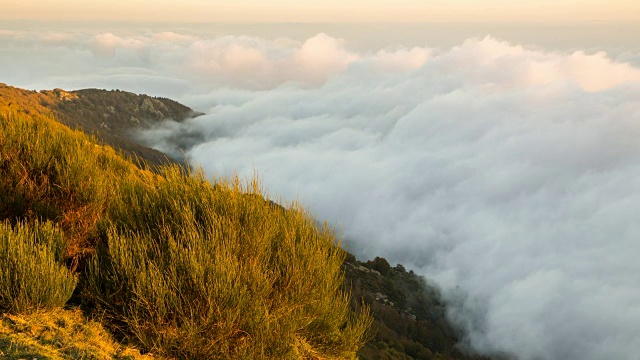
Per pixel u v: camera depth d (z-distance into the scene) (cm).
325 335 440
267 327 362
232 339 364
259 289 384
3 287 326
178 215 433
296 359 391
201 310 357
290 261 429
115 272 362
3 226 372
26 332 308
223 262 372
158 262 375
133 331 340
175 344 344
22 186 458
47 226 406
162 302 343
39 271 338
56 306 344
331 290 462
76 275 365
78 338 322
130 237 390
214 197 456
